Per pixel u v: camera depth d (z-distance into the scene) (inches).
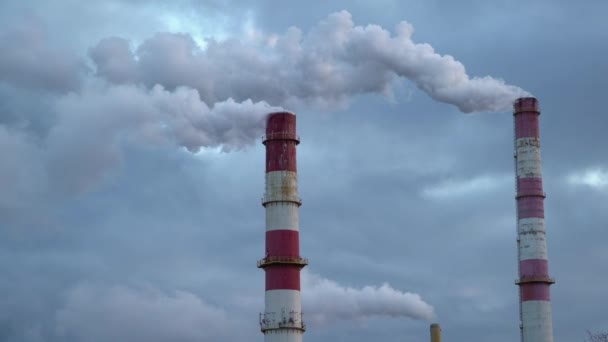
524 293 4675.2
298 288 3890.3
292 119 4020.7
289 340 3823.8
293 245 3912.4
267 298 3882.9
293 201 3946.9
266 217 3954.2
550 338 4626.0
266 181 3981.3
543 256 4680.1
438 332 4261.8
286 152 3978.8
